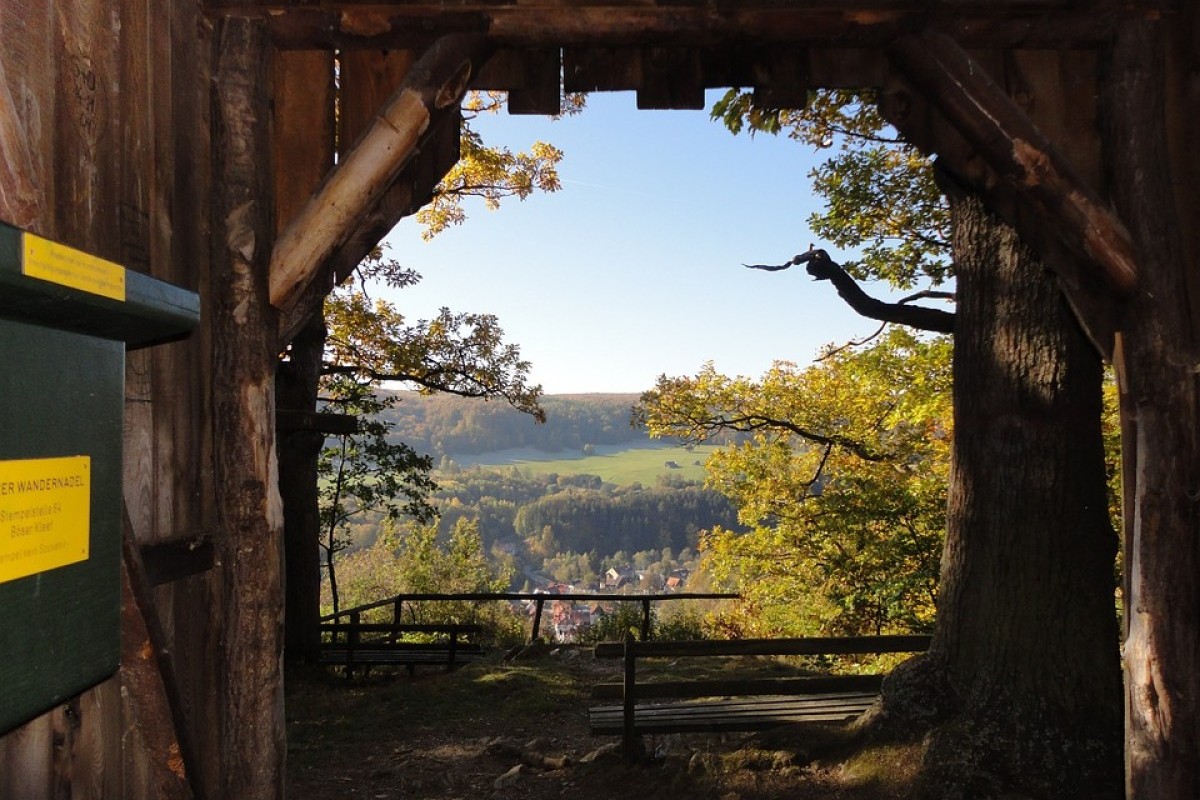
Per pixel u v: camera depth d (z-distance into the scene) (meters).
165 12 2.74
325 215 3.02
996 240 4.46
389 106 3.04
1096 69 3.40
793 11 3.12
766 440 14.96
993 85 3.19
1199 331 3.31
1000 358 4.41
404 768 5.30
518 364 13.99
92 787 2.22
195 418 2.92
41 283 1.17
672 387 14.99
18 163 1.93
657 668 8.30
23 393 1.25
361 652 8.89
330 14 3.11
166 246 2.72
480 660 8.88
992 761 4.02
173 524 2.77
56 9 2.15
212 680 2.99
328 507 14.30
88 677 1.45
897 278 10.80
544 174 14.16
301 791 4.96
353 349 13.62
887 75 3.43
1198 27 3.32
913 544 11.02
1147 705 3.20
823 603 12.22
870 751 4.42
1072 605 4.15
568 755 5.42
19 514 1.25
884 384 12.58
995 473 4.38
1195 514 3.21
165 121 2.73
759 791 4.34
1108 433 10.50
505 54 3.44
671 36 3.21
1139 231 3.26
